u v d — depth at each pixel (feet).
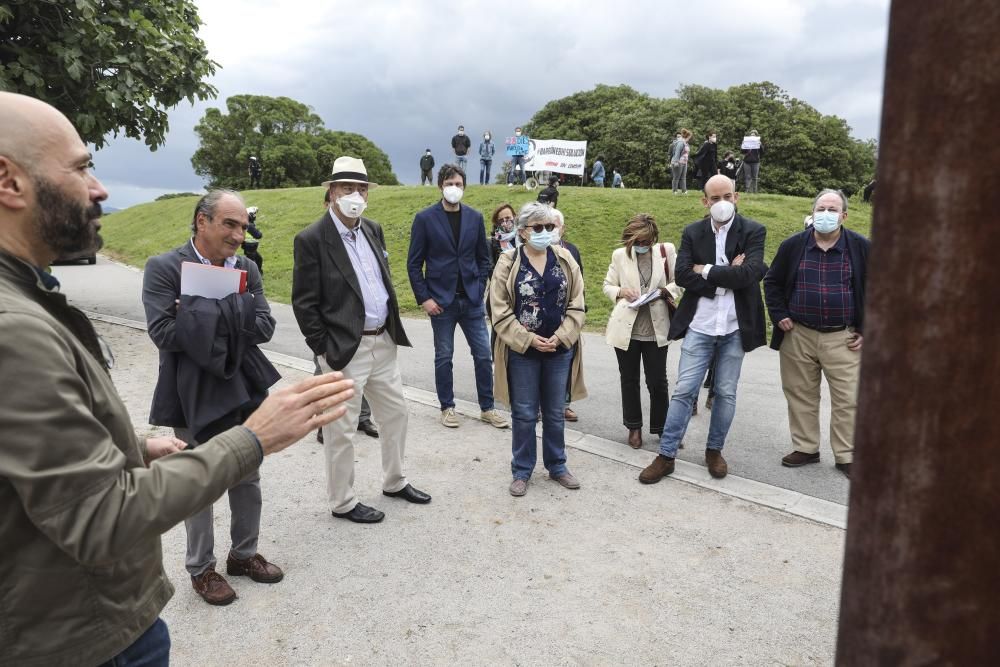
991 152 1.35
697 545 11.18
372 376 12.21
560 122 159.63
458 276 17.06
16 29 22.00
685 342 13.98
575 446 16.05
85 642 3.91
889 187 1.55
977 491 1.48
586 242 51.78
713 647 8.54
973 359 1.44
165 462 3.77
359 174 11.36
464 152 77.05
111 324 31.09
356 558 10.73
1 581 3.67
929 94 1.43
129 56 24.11
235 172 190.08
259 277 10.43
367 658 8.30
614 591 9.80
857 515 1.74
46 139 3.84
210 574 9.59
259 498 9.98
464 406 19.22
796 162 130.31
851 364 14.07
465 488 13.51
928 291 1.48
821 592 9.80
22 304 3.55
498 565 10.52
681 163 62.54
